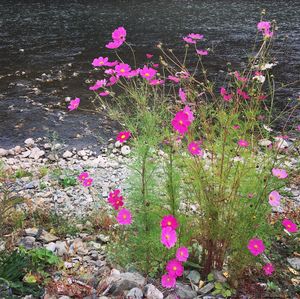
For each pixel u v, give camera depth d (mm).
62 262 1801
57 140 3928
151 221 1668
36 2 10258
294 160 2375
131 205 1708
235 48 6332
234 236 1606
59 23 8133
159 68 5523
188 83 1799
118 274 1644
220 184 1583
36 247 1895
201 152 1608
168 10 9289
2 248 1866
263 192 1571
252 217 1577
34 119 4340
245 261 1601
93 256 1870
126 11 9227
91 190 2758
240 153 1617
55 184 2881
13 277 1594
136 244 1686
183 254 1489
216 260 1680
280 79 5066
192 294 1583
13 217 2166
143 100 1659
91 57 6105
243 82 1636
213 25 7809
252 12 8883
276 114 4020
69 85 5145
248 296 1595
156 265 1710
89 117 4379
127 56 6094
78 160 3539
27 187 2816
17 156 3619
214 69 5434
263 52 1701
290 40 6602
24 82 5238
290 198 2424
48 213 2352
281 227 2021
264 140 1690
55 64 5840
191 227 1708
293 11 8875
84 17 8625
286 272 1774
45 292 1570
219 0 10422
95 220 2252
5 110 4523
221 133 1641
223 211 1602
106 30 7566
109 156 3562
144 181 1665
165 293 1582
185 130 1453
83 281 1653
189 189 1677
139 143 1614
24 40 6953
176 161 1657
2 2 10258
